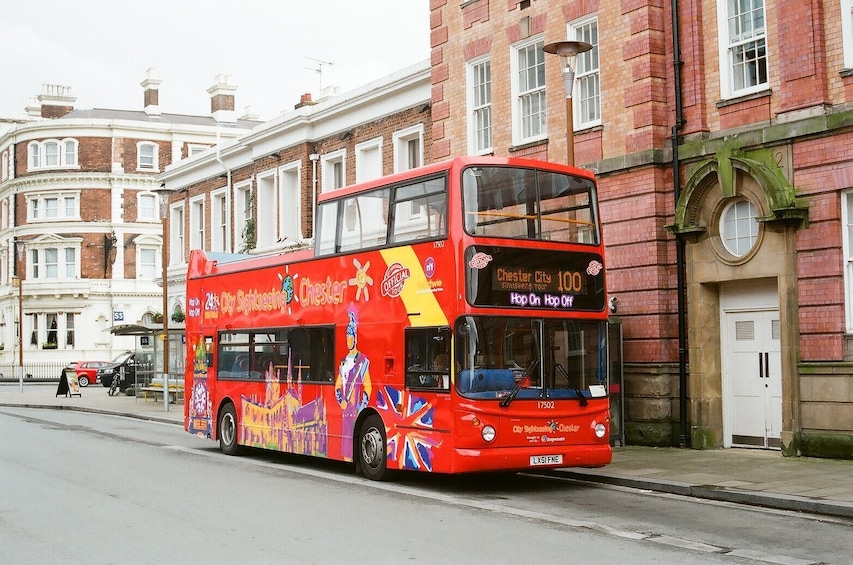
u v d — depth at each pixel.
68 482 13.97
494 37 21.70
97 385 53.97
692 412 16.84
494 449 12.50
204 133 68.06
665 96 17.75
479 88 22.36
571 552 8.74
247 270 18.47
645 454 16.11
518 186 13.22
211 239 38.69
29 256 66.69
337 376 15.24
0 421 27.62
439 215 13.08
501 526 10.16
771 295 16.08
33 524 10.40
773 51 15.86
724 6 16.77
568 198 13.62
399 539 9.42
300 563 8.34
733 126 16.50
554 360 13.12
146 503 11.90
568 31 19.64
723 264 16.36
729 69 16.69
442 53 23.39
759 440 16.23
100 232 66.06
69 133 66.12
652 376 17.31
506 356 12.78
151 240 66.88
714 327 16.89
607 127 18.55
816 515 10.73
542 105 20.47
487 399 12.53
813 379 14.84
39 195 66.50
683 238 17.03
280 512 11.16
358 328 14.75
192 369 20.55
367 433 14.41
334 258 15.55
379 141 28.42
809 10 15.10
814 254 14.89
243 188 36.62
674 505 11.63
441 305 12.86
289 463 17.09
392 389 13.83
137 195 66.69
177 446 20.31
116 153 66.19
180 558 8.59
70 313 65.69
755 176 15.52
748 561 8.37
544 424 12.88
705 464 14.55
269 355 17.42
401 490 13.17
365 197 14.90
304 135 31.73
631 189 17.88
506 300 12.84
